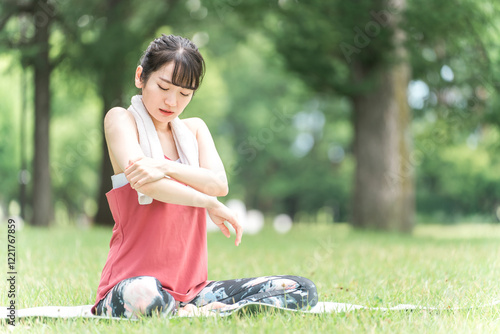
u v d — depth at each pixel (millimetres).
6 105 31203
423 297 4789
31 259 7391
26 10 17656
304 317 3729
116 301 3771
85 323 3676
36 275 6000
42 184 18297
